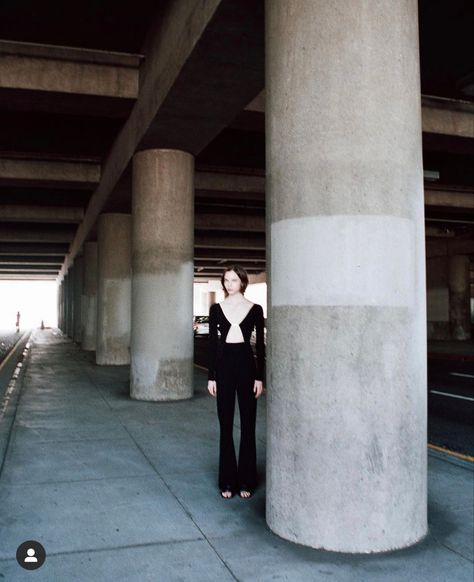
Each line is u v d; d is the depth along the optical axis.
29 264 46.97
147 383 10.61
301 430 3.94
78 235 27.89
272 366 4.21
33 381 13.36
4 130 13.55
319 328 3.91
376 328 3.87
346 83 3.95
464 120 12.46
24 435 7.37
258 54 7.38
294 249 4.05
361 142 3.92
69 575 3.38
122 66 10.55
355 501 3.79
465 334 31.81
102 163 16.36
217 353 4.94
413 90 4.14
